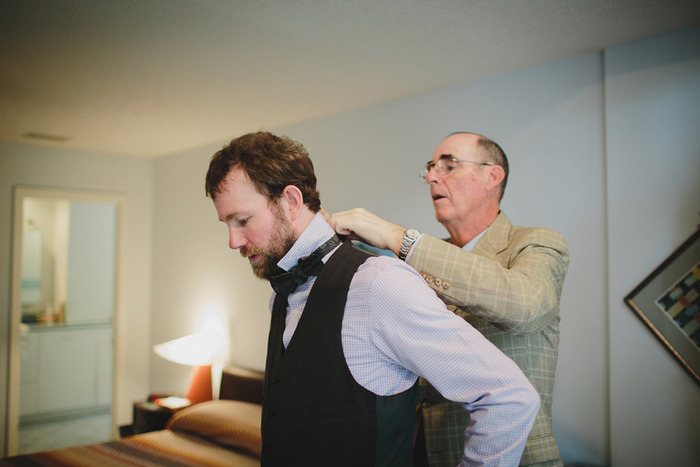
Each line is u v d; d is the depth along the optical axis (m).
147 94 2.93
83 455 2.90
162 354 4.06
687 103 1.98
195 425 3.29
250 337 3.94
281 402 1.02
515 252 1.39
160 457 2.87
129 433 4.07
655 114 2.05
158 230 4.99
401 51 2.26
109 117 3.46
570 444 2.27
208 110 3.29
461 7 1.83
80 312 5.88
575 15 1.88
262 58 2.36
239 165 1.04
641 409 2.04
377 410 0.97
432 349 0.93
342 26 2.00
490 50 2.24
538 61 2.38
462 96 2.72
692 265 1.93
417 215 2.89
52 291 6.31
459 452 1.33
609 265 2.15
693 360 1.92
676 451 1.96
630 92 2.11
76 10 1.88
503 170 1.64
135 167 5.00
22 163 4.36
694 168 1.95
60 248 6.16
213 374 4.24
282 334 1.12
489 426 0.90
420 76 2.61
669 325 1.98
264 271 1.10
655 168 2.04
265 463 1.04
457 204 1.62
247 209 1.04
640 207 2.07
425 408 1.41
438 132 2.82
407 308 0.94
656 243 2.03
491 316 1.11
